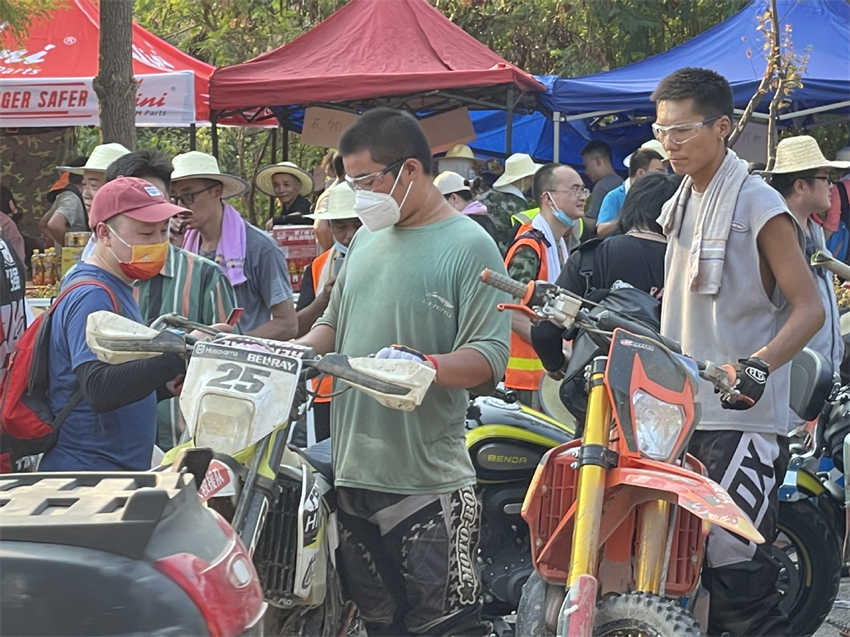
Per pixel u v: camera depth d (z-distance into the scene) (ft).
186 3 61.41
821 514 16.02
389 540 12.03
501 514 16.06
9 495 6.77
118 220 12.07
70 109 35.29
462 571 12.05
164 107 36.70
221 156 62.54
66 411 11.94
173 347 10.58
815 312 12.30
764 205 12.51
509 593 15.98
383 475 11.84
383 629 12.53
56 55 37.04
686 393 10.80
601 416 10.60
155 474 7.21
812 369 15.24
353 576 12.39
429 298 11.77
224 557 6.72
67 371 11.98
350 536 12.29
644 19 56.24
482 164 48.78
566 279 14.66
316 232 24.30
